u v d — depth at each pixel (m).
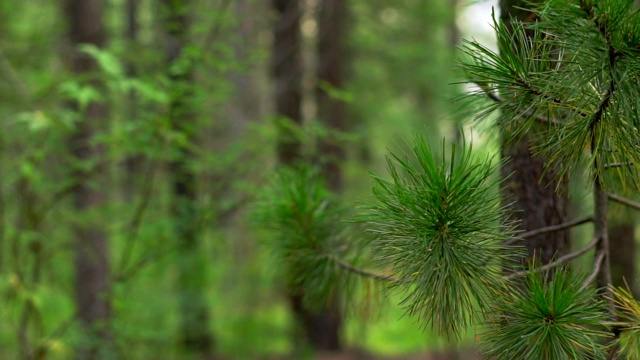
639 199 2.54
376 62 11.53
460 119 2.39
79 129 5.22
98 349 4.77
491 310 1.69
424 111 11.66
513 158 2.37
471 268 1.65
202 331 6.52
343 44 9.48
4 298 4.45
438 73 10.73
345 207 2.49
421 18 10.98
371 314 2.44
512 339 1.65
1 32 5.88
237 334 7.18
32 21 6.54
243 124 7.74
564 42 1.49
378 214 1.76
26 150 4.64
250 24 7.23
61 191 4.83
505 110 1.71
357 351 9.02
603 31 1.41
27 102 4.66
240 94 8.41
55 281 5.50
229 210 4.84
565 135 1.63
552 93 1.59
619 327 1.83
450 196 1.65
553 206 2.33
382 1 10.70
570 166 1.70
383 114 11.84
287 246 2.49
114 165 5.16
